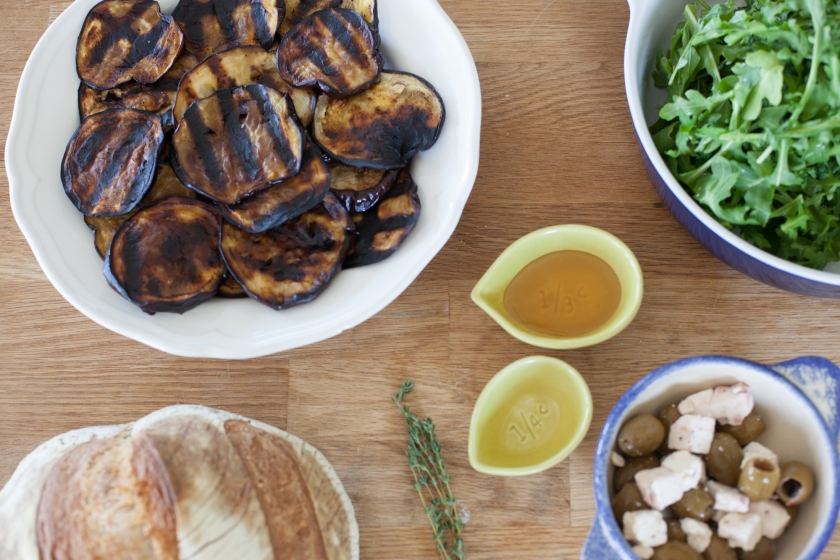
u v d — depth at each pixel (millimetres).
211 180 629
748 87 600
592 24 714
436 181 656
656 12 647
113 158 640
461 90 651
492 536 666
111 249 626
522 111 708
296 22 668
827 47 584
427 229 649
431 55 660
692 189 643
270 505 615
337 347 686
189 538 590
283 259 637
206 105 631
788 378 623
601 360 685
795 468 606
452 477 671
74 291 635
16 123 643
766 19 606
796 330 682
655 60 682
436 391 682
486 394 650
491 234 697
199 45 667
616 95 707
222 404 682
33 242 634
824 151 601
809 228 634
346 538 640
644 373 683
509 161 703
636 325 687
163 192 654
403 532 666
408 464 672
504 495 668
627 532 614
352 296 643
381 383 683
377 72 645
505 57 713
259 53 649
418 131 648
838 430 622
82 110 660
